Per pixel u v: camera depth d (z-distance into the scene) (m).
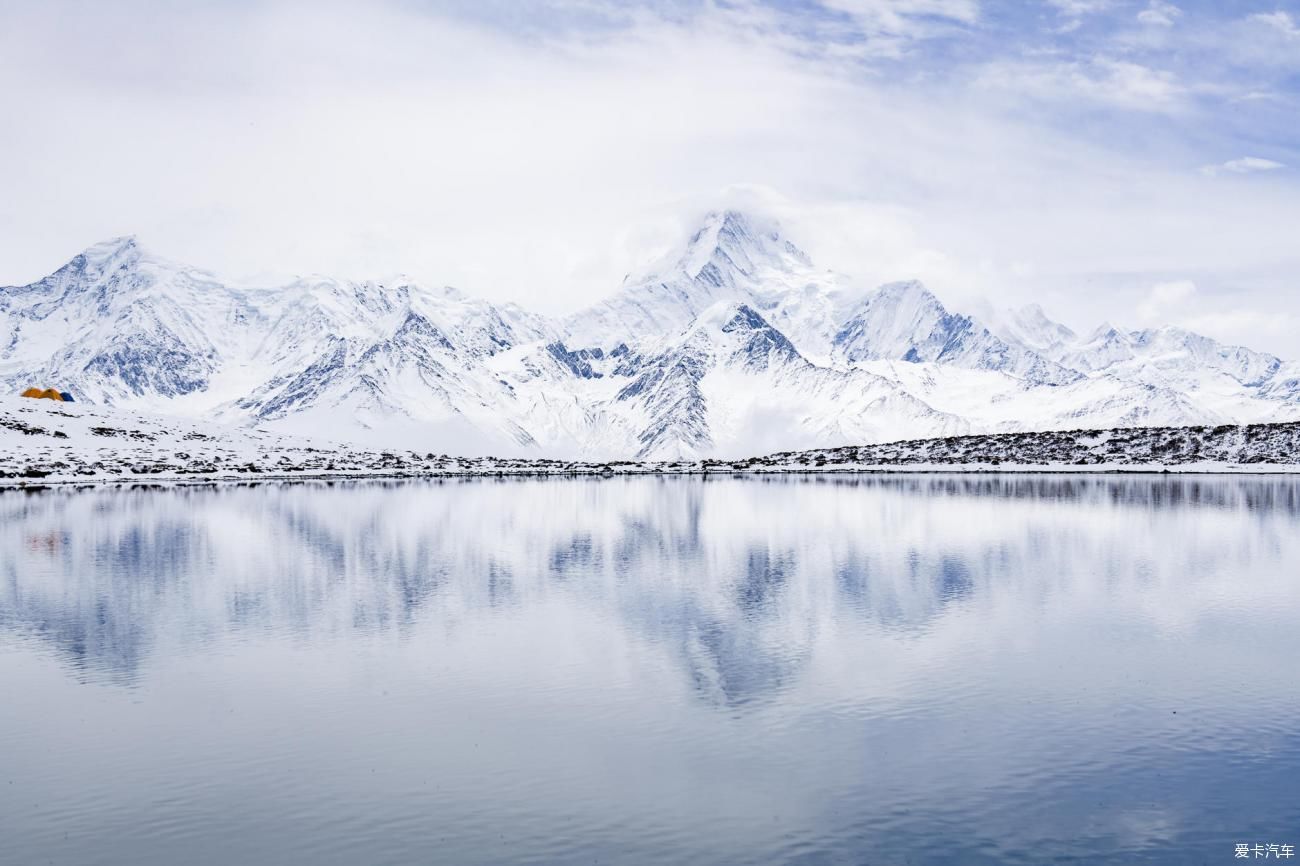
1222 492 138.62
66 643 47.09
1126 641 46.03
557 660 43.56
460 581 64.25
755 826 27.62
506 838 27.05
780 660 43.25
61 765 31.94
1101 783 30.00
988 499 129.38
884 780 30.38
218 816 28.34
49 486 164.50
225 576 66.44
